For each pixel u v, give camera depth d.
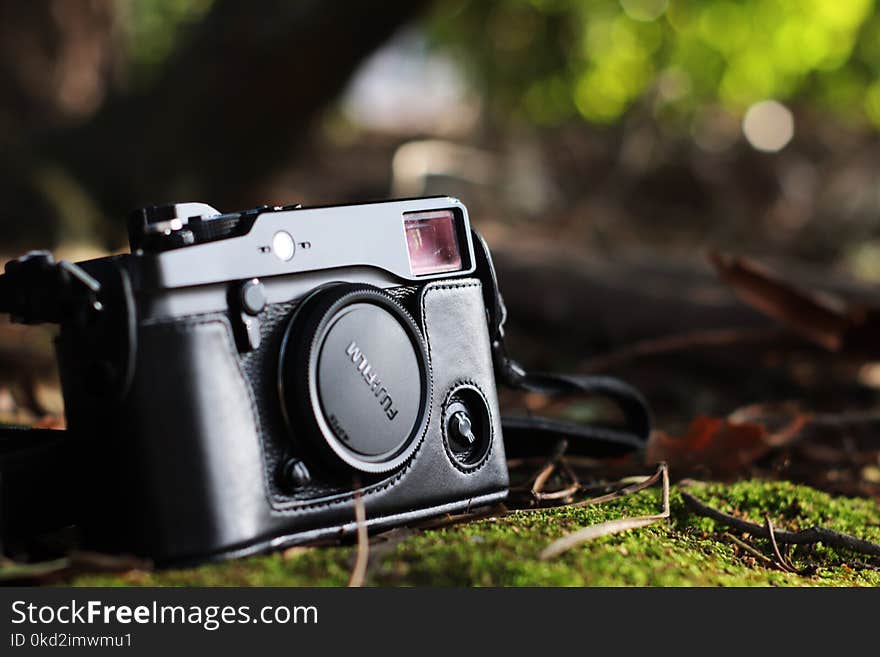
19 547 0.58
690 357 1.16
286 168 1.90
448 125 3.09
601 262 1.39
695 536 0.62
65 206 1.69
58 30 2.00
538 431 0.67
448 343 0.60
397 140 2.86
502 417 0.66
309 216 0.58
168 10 2.43
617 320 1.24
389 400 0.58
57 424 0.76
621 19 2.36
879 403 1.01
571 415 0.93
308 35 1.64
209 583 0.54
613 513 0.63
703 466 0.73
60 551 0.58
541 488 0.67
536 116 2.58
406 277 0.59
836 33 2.37
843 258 2.31
